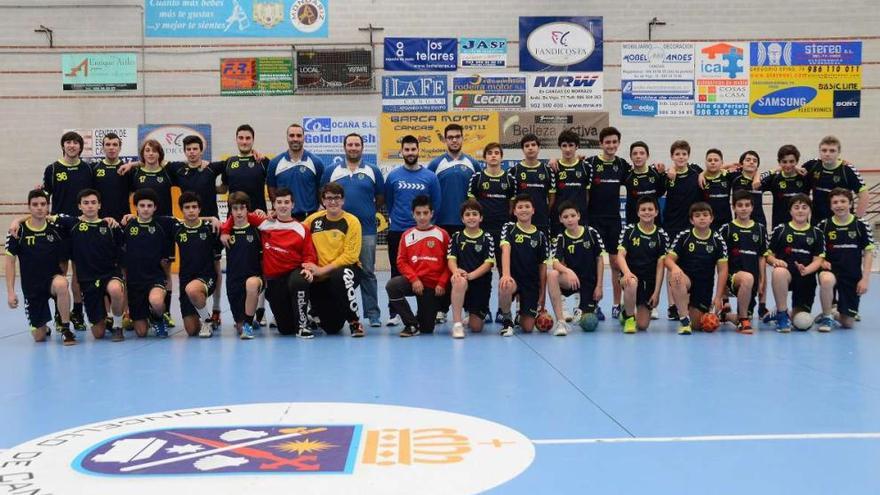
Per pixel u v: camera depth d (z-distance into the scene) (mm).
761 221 7645
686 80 13656
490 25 13719
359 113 13797
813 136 13602
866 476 2680
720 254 6430
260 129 13789
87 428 3387
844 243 6547
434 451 2988
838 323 6883
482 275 6387
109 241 6320
